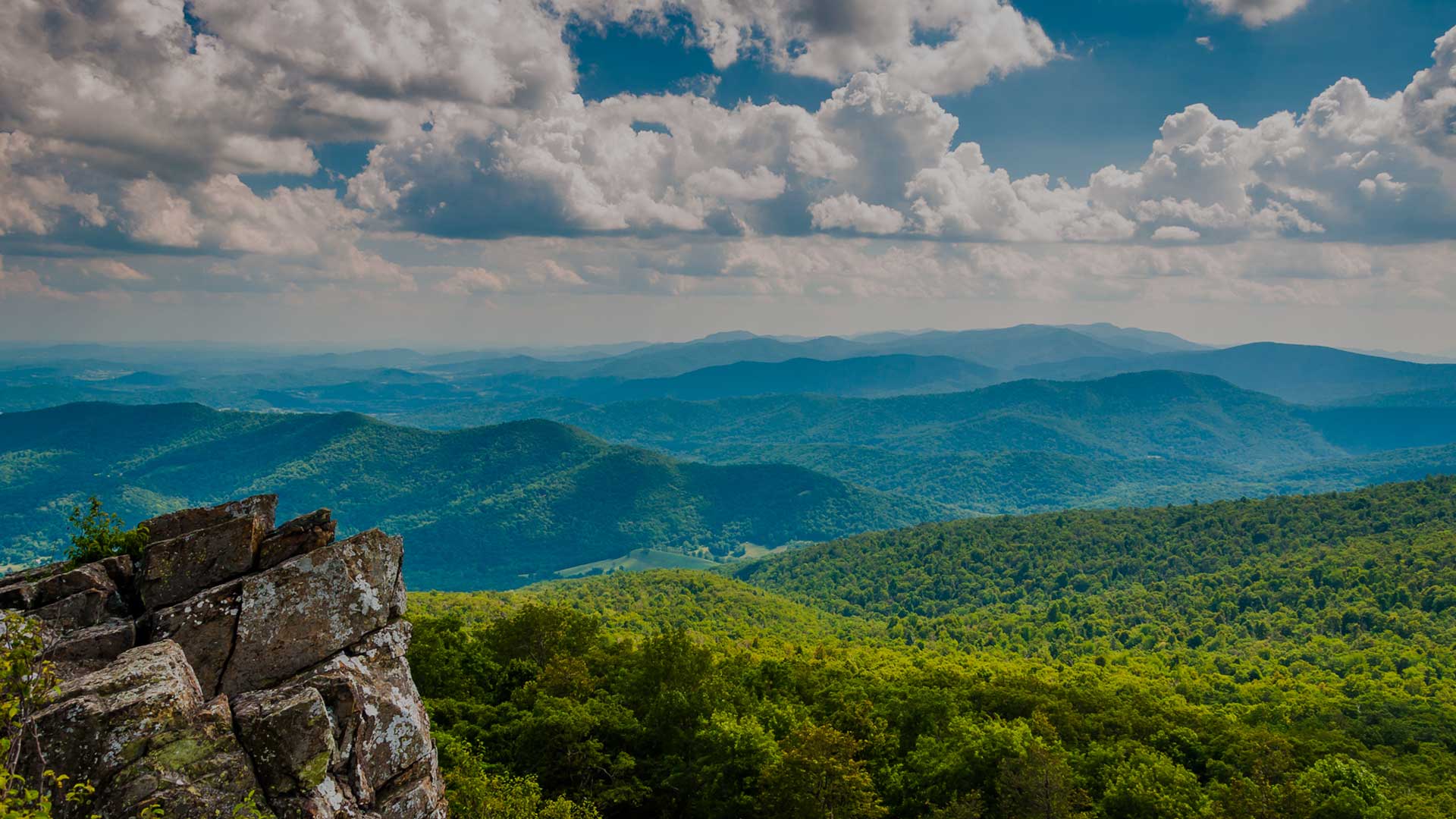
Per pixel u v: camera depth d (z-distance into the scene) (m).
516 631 72.62
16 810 13.02
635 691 62.31
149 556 21.17
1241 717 109.88
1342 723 108.75
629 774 52.03
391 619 22.06
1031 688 91.19
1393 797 67.81
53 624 19.41
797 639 196.25
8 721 14.99
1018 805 55.38
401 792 19.94
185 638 19.66
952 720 67.94
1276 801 56.41
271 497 24.89
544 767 49.25
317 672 19.78
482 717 54.66
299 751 17.81
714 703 58.34
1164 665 177.75
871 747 62.75
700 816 49.66
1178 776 61.44
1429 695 136.88
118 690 16.80
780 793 46.72
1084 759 68.75
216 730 17.27
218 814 16.48
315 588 20.84
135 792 15.95
